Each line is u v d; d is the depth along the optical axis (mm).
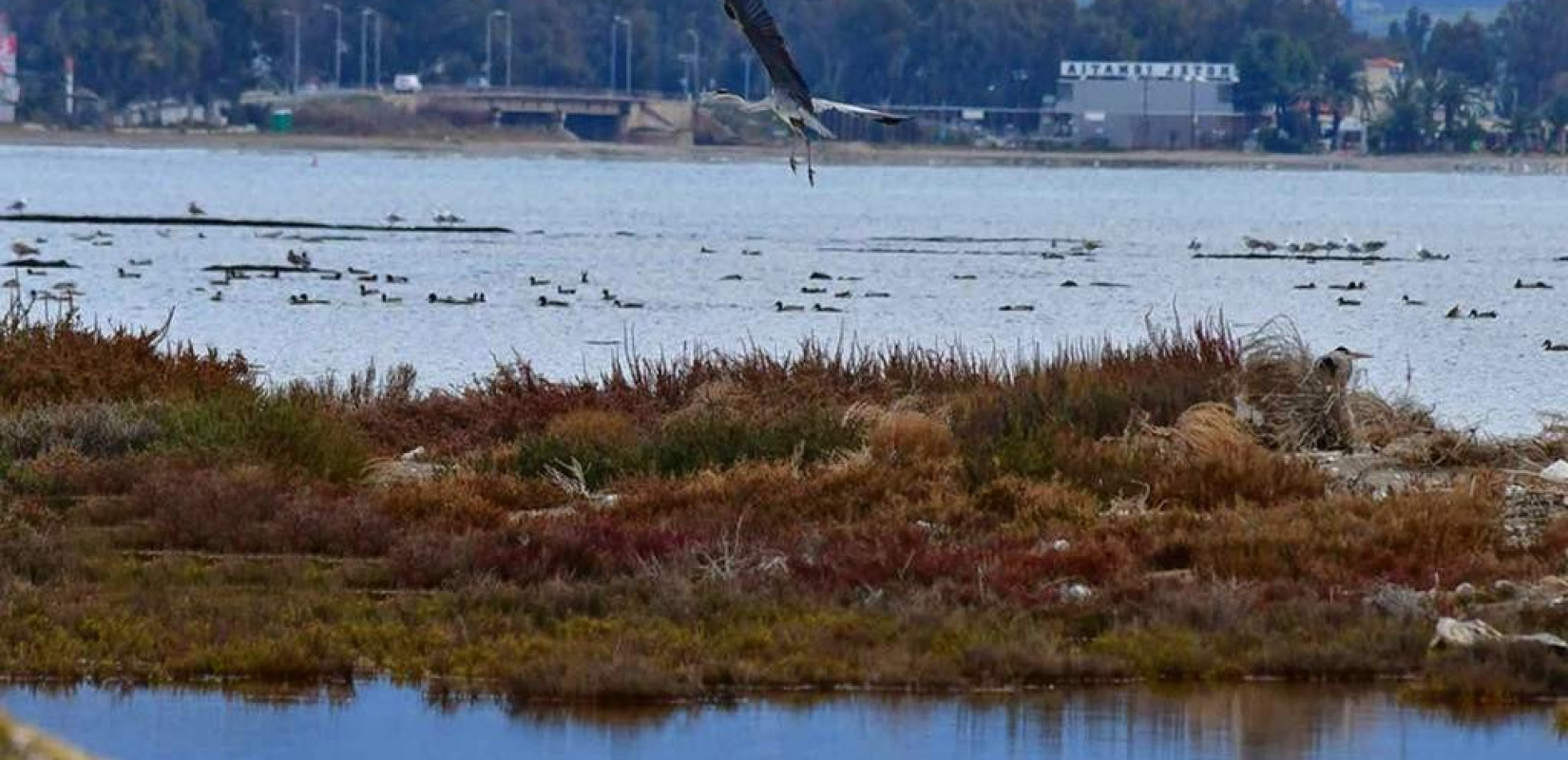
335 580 17250
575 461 21812
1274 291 59156
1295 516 18891
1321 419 23656
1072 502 19609
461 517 19375
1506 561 17734
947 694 14781
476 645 15352
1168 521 18828
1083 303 53688
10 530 18391
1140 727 13938
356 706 14359
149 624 15656
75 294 48156
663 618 15914
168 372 25094
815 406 23359
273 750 13328
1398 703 14594
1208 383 24141
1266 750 13422
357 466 21781
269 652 15055
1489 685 14656
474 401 25812
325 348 40375
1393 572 17359
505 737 13656
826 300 53500
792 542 18031
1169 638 15477
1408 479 21578
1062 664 15039
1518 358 41500
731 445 22047
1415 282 63969
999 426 22953
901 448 21891
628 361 33188
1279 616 16016
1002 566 17203
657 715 14219
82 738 13477
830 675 14906
